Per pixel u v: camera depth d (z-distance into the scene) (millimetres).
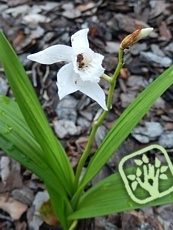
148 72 514
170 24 566
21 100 286
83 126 462
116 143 311
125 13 578
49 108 478
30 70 510
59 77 261
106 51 535
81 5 585
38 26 556
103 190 335
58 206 342
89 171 326
